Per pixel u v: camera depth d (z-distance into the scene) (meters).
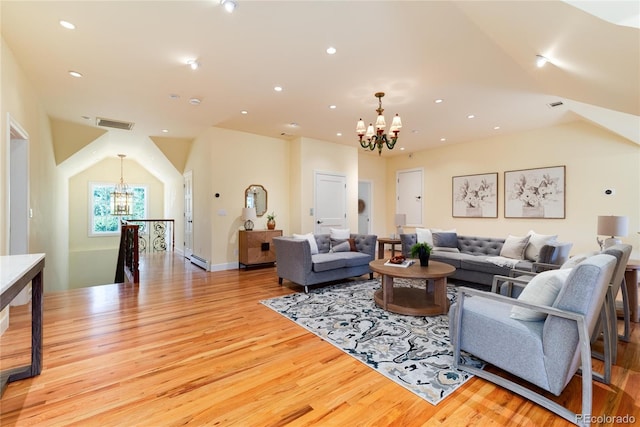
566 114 4.72
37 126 3.94
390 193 8.41
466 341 2.05
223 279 4.85
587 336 1.52
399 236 5.85
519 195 5.83
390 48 2.79
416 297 3.57
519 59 2.73
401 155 8.11
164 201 9.58
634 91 2.46
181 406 1.69
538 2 1.69
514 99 4.04
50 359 2.21
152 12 2.30
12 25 2.45
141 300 3.69
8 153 2.78
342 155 6.89
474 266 4.20
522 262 3.93
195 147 6.29
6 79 2.72
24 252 3.39
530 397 1.72
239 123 5.24
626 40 1.69
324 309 3.34
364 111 4.57
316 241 5.00
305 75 3.35
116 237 8.95
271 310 3.31
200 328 2.81
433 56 2.93
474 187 6.51
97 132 5.60
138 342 2.50
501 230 6.09
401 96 3.95
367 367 2.12
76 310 3.30
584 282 1.57
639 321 2.94
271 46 2.77
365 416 1.62
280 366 2.13
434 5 2.20
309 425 1.55
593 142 5.01
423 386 1.88
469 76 3.36
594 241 5.00
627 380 1.94
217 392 1.83
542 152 5.54
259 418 1.60
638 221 4.63
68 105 4.31
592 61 2.16
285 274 4.30
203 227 5.88
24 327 2.79
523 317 1.86
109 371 2.05
